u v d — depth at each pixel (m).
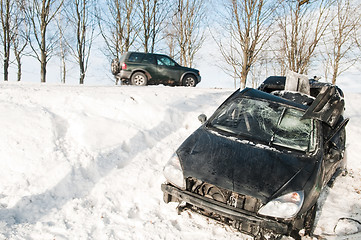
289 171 3.36
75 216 3.52
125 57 11.55
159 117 6.06
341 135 5.06
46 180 3.98
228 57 13.20
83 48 19.38
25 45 18.34
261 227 2.99
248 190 3.08
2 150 4.21
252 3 11.91
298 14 12.27
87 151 4.63
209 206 3.10
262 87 6.01
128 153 4.91
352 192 4.81
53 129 4.79
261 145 3.78
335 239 3.54
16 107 5.03
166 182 3.55
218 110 4.42
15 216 3.40
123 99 6.17
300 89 5.49
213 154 3.51
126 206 3.83
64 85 7.93
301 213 3.10
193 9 19.23
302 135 4.02
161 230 3.42
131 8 18.55
